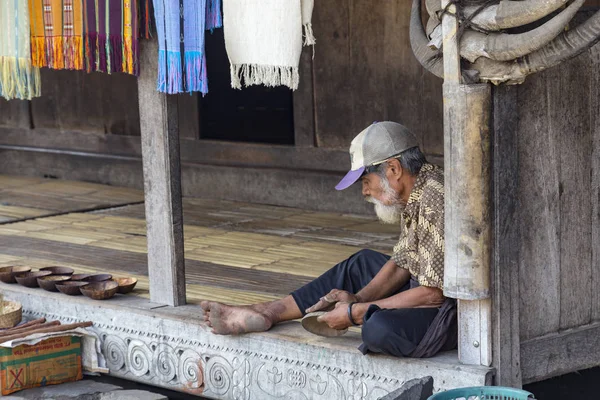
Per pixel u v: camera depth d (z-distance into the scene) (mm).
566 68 5109
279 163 11375
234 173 11711
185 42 5523
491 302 4770
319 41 10797
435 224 4906
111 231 9898
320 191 11000
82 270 8086
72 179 13445
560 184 5168
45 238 9539
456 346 5129
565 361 5328
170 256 6254
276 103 11375
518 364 4941
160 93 6090
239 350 5699
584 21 4555
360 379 5168
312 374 5375
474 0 4543
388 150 5051
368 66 10500
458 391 4355
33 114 13805
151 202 6293
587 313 5441
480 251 4676
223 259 8430
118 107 12852
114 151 13008
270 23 5312
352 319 5094
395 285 5418
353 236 9453
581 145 5262
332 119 10875
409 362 4961
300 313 5672
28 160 13891
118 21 5883
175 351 6031
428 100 10125
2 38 6324
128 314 6254
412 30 4977
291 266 8117
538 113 4984
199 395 5957
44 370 6188
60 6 6070
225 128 11891
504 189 4727
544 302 5176
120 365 6340
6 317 6371
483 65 4578
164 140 6129
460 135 4621
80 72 13141
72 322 6586
